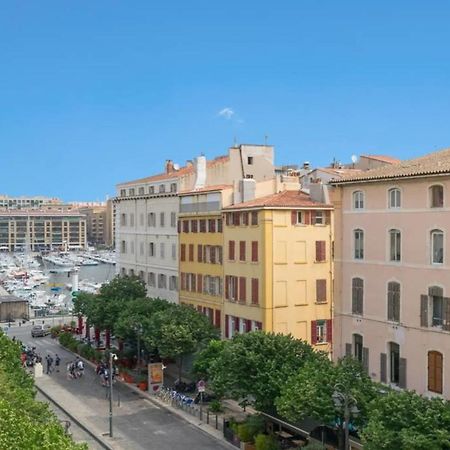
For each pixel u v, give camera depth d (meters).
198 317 60.53
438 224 39.75
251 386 42.44
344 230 47.28
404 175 41.38
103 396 60.22
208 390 56.94
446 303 39.22
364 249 45.50
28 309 114.62
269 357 42.94
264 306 57.47
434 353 40.00
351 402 35.16
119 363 68.75
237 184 65.31
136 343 66.50
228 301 63.38
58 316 117.44
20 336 95.62
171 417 53.12
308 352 43.81
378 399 32.75
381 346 44.00
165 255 77.31
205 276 68.12
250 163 78.00
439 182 39.69
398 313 42.66
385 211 43.69
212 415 52.75
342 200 47.41
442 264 39.56
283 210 58.09
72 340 83.31
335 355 48.00
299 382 37.94
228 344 46.03
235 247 62.16
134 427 50.59
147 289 81.50
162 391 58.22
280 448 41.50
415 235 41.38
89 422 51.91
